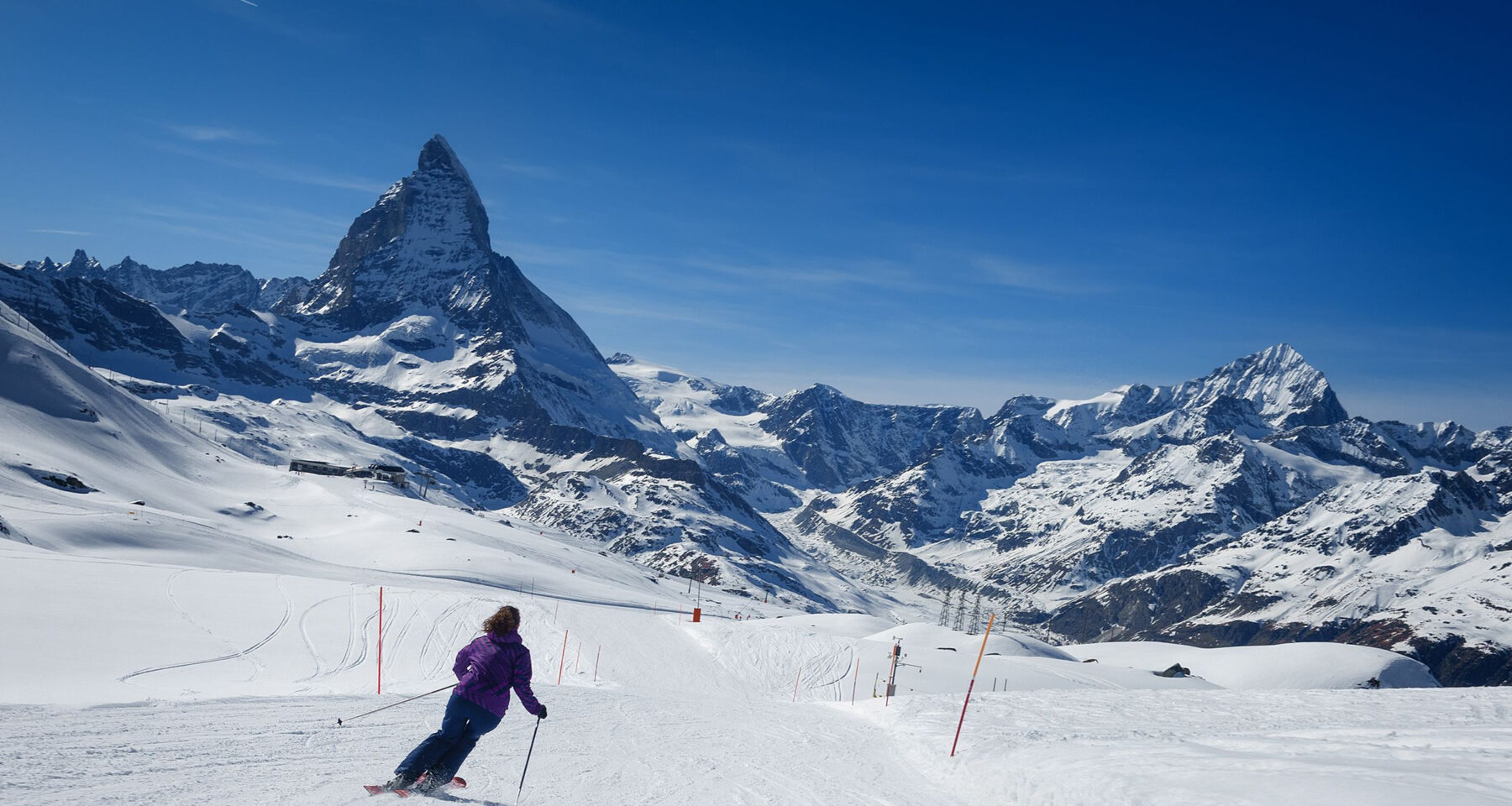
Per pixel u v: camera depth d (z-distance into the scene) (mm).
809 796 13680
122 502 162750
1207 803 11219
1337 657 191375
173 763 9906
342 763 11094
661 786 12984
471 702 9898
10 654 35531
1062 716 23938
